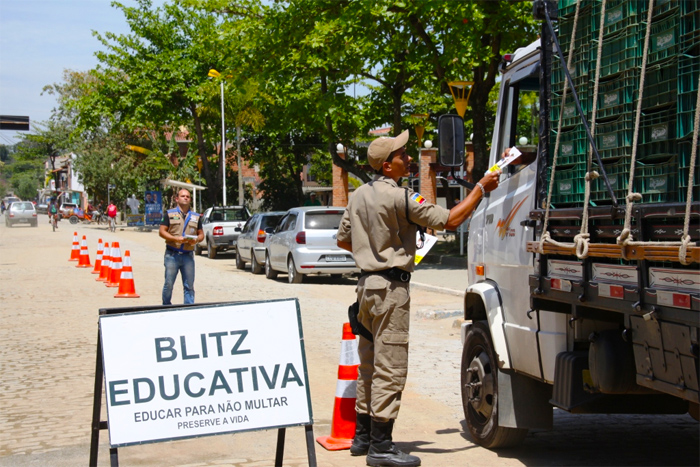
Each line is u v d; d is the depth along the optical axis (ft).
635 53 12.31
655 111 11.80
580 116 13.66
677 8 11.18
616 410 15.19
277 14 73.61
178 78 143.64
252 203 187.62
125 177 188.14
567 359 14.76
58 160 413.59
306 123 86.84
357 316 17.54
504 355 17.46
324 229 61.00
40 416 21.98
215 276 68.33
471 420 19.17
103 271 63.10
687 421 21.85
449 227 16.44
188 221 37.99
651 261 11.68
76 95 237.86
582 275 13.53
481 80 67.72
